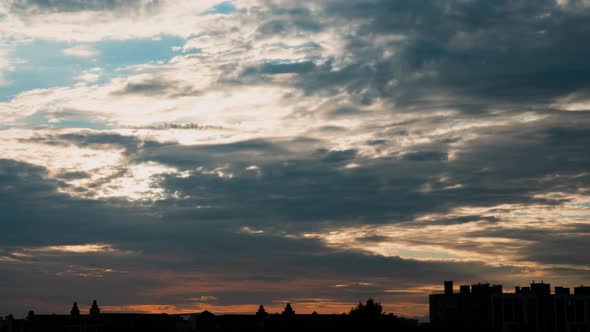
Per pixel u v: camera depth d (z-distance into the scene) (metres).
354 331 156.12
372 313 157.00
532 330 191.00
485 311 193.25
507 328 190.88
